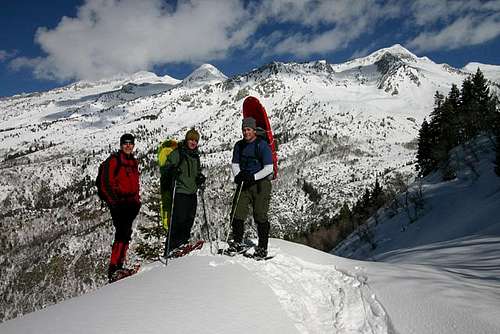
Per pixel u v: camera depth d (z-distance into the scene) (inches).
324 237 2354.8
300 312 151.8
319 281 192.4
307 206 4889.3
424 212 1403.8
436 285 162.9
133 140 226.1
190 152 239.6
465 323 126.9
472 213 1094.4
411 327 131.9
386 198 2354.8
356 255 1472.7
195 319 123.6
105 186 216.7
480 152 1587.1
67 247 3892.7
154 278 161.0
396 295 156.3
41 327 115.1
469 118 1889.8
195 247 229.5
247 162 210.2
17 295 3388.3
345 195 4503.0
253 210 210.1
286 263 207.0
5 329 117.7
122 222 222.4
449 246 427.8
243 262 195.3
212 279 160.1
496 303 142.2
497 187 1172.5
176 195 234.5
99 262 3341.5
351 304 161.3
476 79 2089.1
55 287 3245.6
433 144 1993.1
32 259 4015.8
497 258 279.4
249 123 209.2
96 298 140.5
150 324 117.6
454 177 1560.0
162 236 565.6
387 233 1469.0
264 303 145.9
